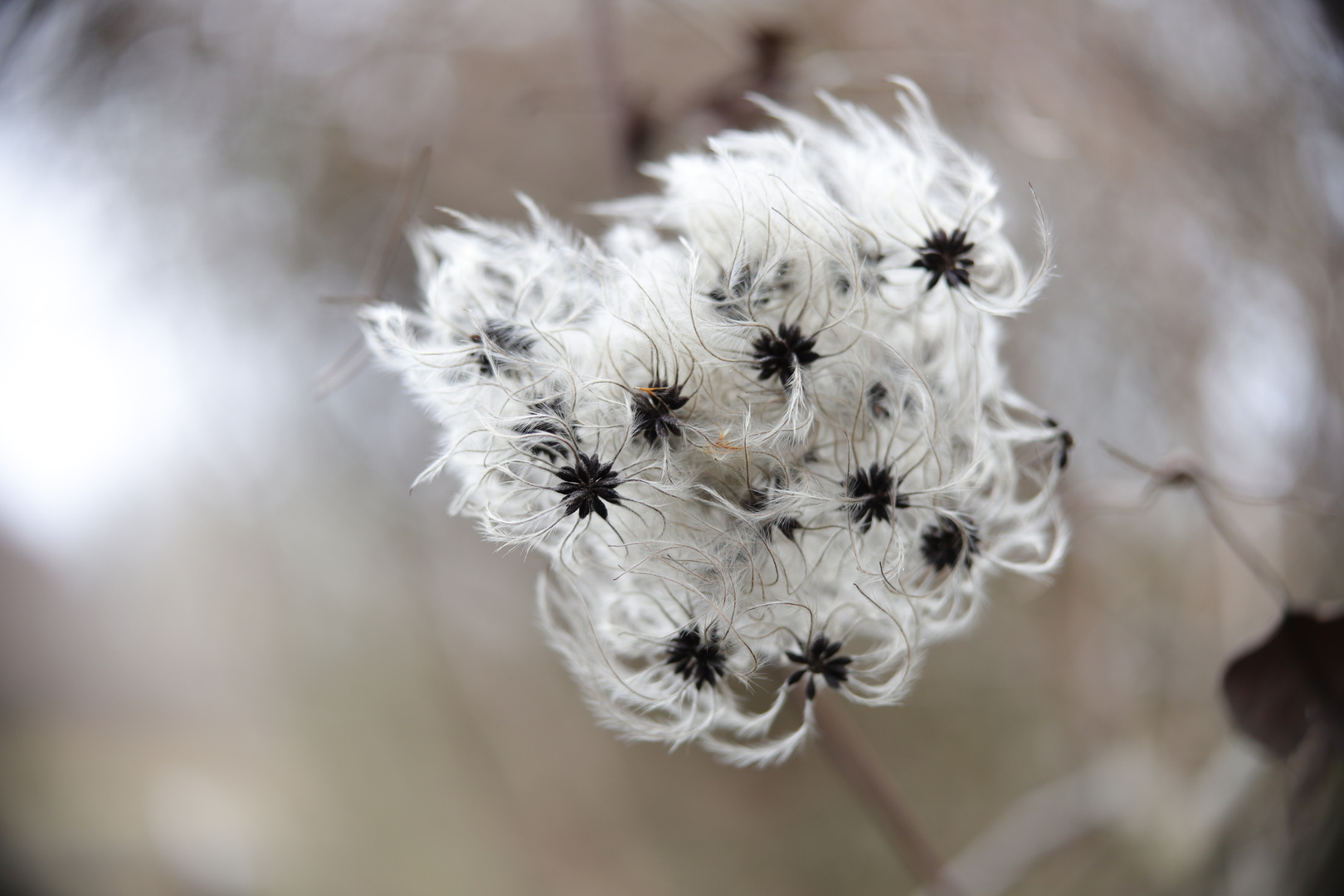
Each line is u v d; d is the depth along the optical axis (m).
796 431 0.28
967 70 0.41
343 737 0.87
